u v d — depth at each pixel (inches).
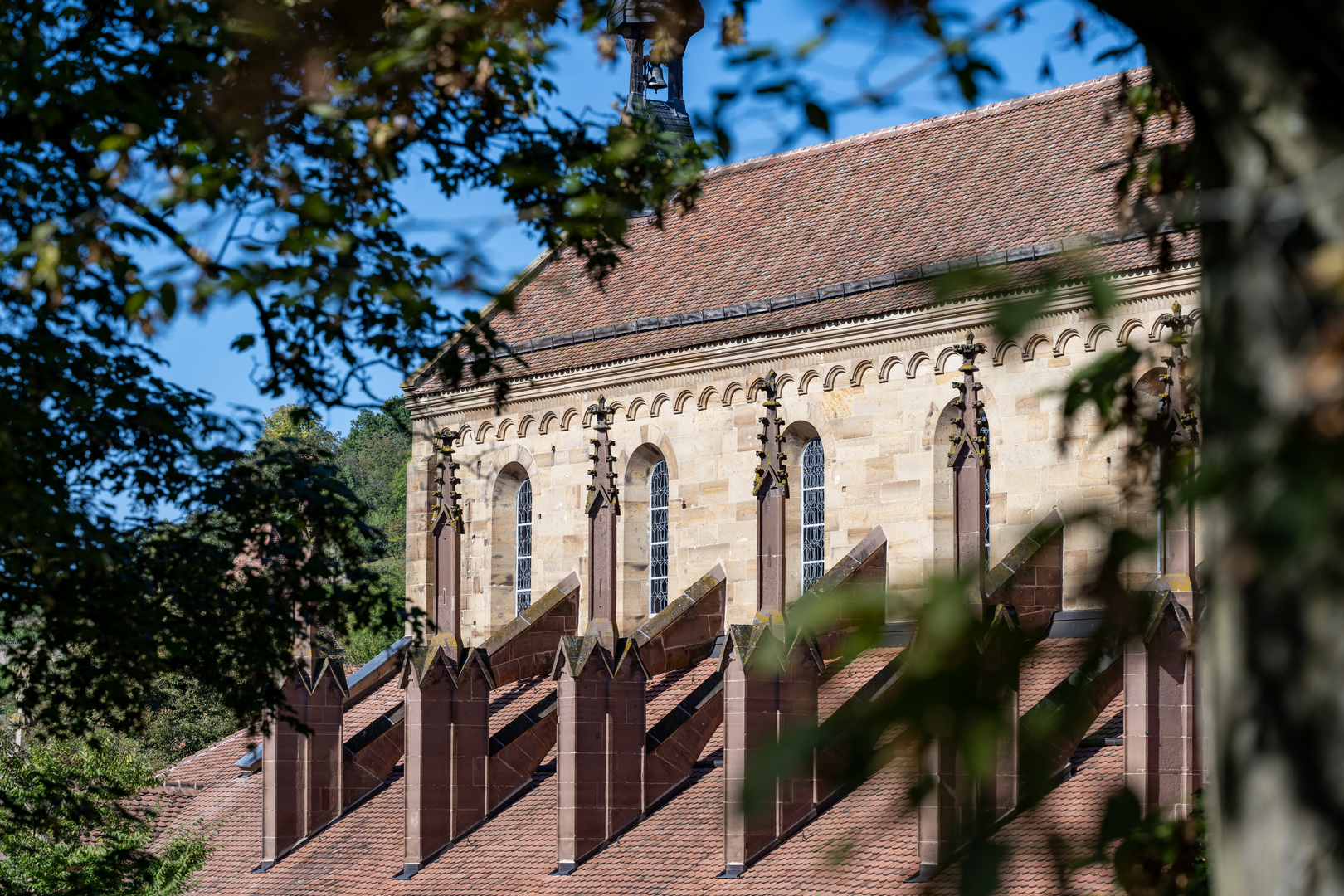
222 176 677.3
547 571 2249.0
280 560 954.7
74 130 756.6
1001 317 146.3
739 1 270.1
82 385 828.0
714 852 1715.1
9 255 713.6
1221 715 171.2
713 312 2081.7
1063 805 1465.3
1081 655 152.0
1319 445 127.3
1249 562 127.1
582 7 437.1
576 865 1818.4
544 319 2356.1
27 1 758.5
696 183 792.3
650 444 2146.9
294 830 2144.4
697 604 2039.9
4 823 1088.8
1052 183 1950.1
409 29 520.1
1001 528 1779.0
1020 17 250.5
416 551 2377.0
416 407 2401.6
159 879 1659.7
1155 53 195.8
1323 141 175.9
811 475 2007.9
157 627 855.1
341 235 712.4
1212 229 182.5
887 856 1518.2
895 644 1785.2
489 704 2144.4
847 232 2132.1
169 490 909.8
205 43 749.3
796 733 139.7
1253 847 165.2
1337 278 134.7
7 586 848.9
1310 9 174.6
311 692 2160.4
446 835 2004.2
